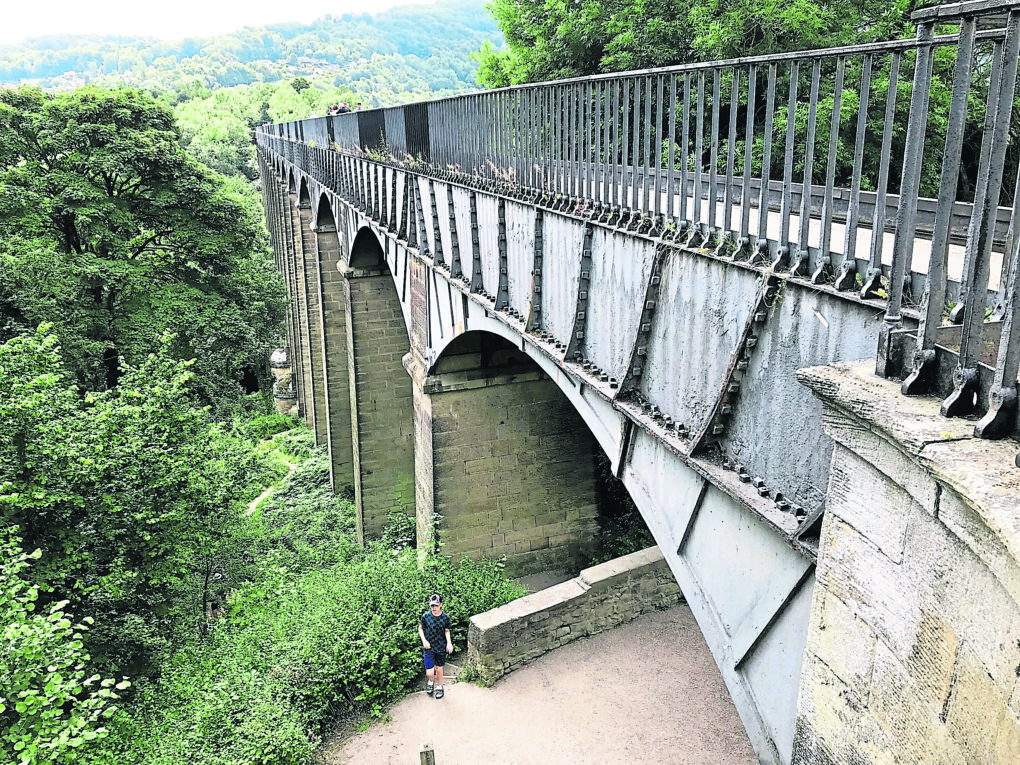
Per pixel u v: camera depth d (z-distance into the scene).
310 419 41.34
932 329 2.97
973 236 2.75
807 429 4.76
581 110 7.78
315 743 11.48
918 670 2.84
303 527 26.72
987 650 2.45
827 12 14.02
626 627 14.29
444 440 16.56
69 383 24.61
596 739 11.43
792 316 4.79
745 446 5.48
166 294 29.27
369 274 23.53
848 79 13.24
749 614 5.62
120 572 13.89
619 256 7.24
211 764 10.62
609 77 7.02
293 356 47.66
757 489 5.26
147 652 14.56
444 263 14.23
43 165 28.56
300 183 35.97
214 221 30.64
